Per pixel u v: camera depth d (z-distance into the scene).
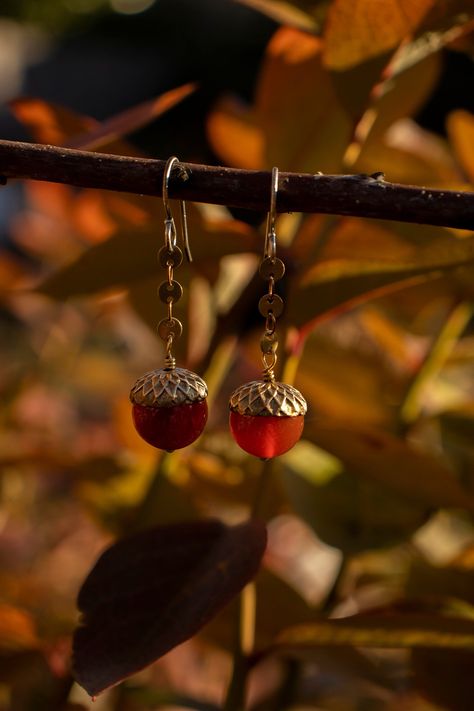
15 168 0.22
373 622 0.25
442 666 0.28
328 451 0.27
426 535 0.45
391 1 0.25
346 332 0.33
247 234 0.27
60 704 0.29
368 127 0.29
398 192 0.22
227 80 1.57
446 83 1.06
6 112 1.50
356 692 0.37
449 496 0.27
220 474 0.31
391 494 0.29
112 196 0.30
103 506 0.32
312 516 0.29
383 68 0.26
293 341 0.26
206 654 0.40
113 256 0.27
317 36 0.28
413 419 0.32
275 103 0.30
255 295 0.30
